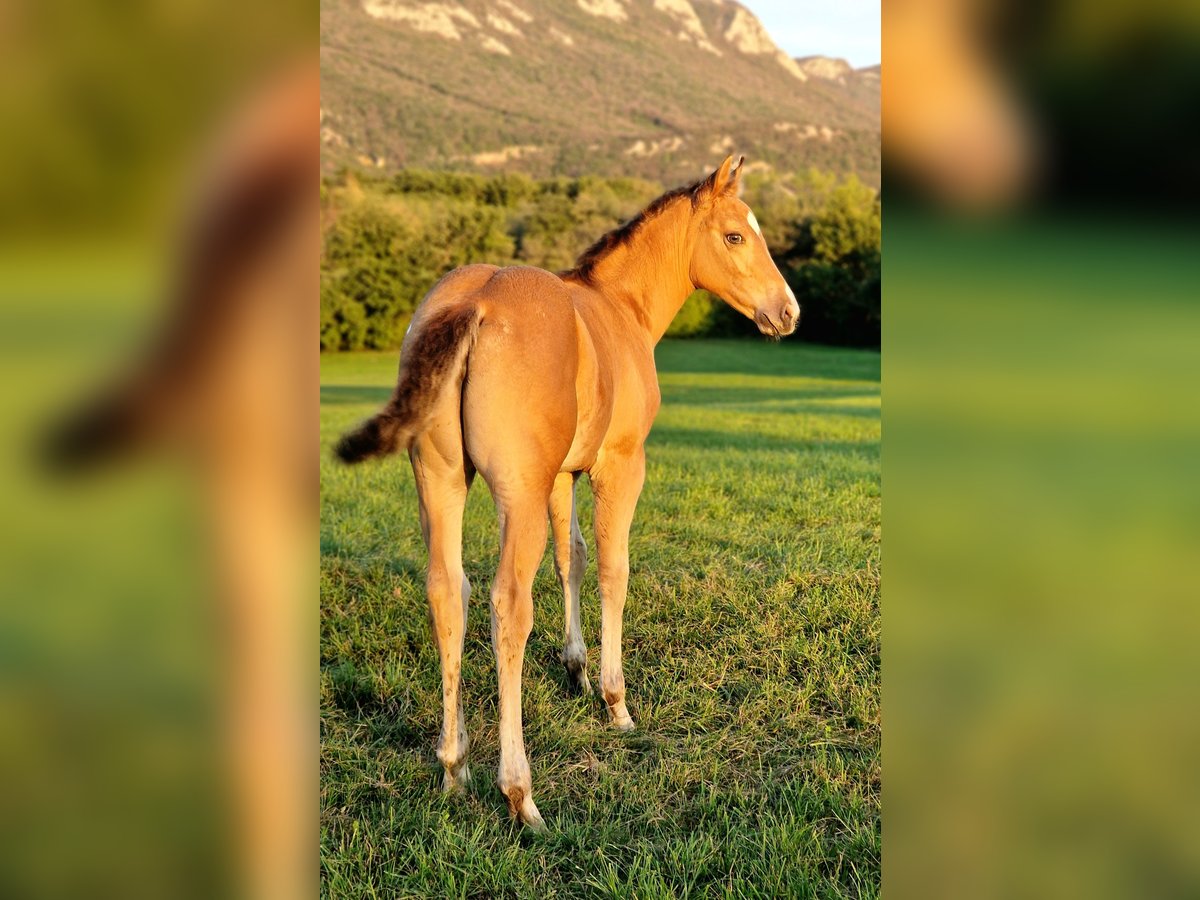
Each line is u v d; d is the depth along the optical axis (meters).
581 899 2.52
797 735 3.32
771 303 3.72
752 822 2.84
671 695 3.65
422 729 3.37
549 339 2.71
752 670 3.79
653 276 3.67
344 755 3.11
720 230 3.68
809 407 15.41
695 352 28.22
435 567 2.83
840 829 2.79
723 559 5.00
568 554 3.71
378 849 2.63
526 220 33.09
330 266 28.06
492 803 2.96
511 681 2.78
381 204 29.31
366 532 5.43
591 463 3.23
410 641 3.98
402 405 2.48
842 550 5.07
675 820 2.86
